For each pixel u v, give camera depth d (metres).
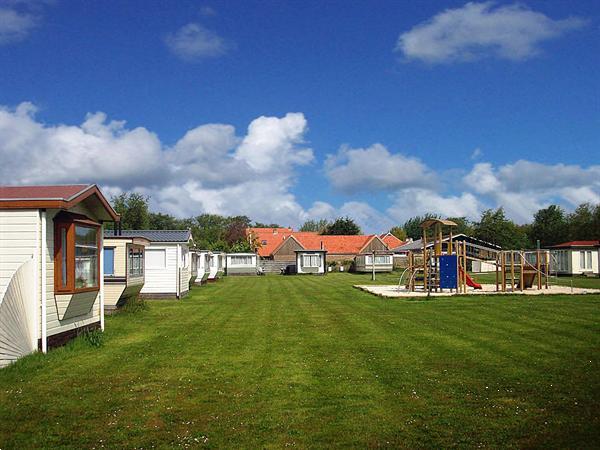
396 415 7.33
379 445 6.27
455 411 7.44
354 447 6.23
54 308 12.11
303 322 16.89
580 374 9.27
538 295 24.66
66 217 12.16
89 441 6.57
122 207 53.22
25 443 6.51
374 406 7.75
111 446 6.39
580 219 69.75
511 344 12.34
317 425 6.99
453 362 10.54
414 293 26.58
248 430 6.86
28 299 11.07
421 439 6.43
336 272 65.88
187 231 28.61
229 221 132.75
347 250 77.00
